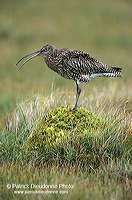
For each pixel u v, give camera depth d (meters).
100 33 40.53
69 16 46.00
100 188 9.29
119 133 11.30
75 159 10.98
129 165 10.39
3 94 20.05
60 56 12.54
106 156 10.95
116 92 17.11
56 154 11.09
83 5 50.31
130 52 34.78
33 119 12.76
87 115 11.74
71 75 12.62
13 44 35.12
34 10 47.53
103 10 48.47
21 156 11.34
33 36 38.19
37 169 10.70
